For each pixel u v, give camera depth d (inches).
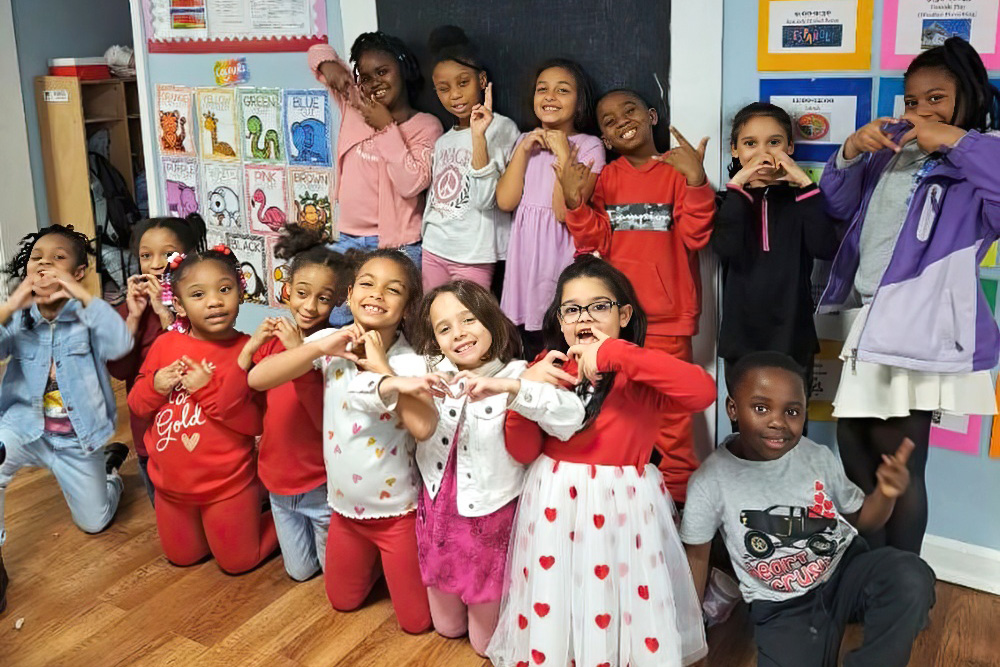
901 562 70.1
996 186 72.6
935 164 76.9
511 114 100.1
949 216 75.8
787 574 73.4
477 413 74.4
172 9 121.5
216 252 90.3
